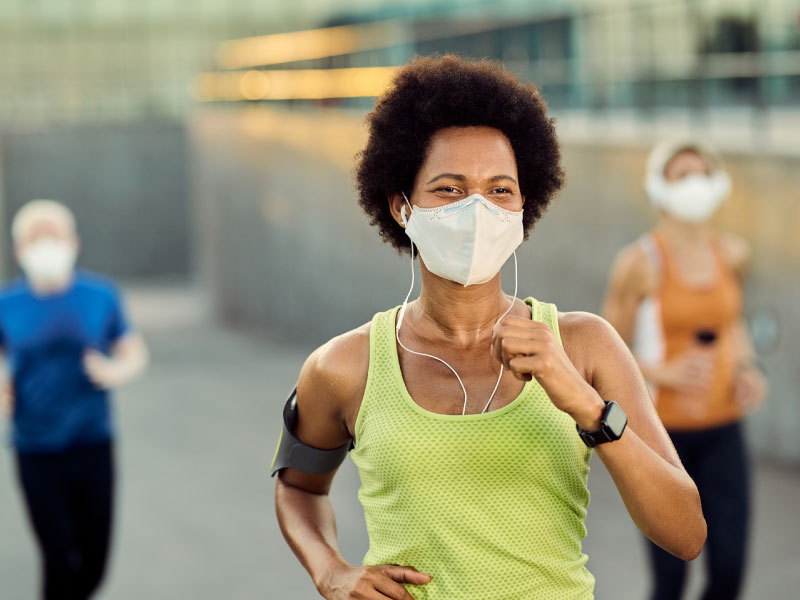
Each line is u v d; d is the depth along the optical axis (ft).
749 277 25.11
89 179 84.69
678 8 31.09
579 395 5.70
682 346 14.11
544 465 6.10
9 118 91.35
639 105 33.60
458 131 6.28
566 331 6.41
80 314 16.40
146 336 61.87
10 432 16.22
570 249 31.60
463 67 6.45
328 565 6.67
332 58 49.16
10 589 20.56
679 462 6.24
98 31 93.61
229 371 48.03
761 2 28.66
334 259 49.73
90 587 16.61
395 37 43.39
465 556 6.12
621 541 20.61
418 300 6.61
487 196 6.22
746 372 14.06
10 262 83.35
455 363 6.29
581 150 30.89
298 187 52.70
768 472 24.04
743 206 25.18
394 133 6.40
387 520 6.33
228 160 61.62
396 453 6.14
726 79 30.78
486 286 6.29
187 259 86.94
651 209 28.45
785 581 17.75
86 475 16.25
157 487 27.89
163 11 94.17
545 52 36.68
